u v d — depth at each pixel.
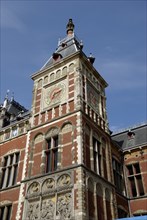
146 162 24.86
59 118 20.70
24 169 20.14
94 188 17.73
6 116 29.16
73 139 18.75
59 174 17.67
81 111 19.94
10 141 23.88
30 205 17.80
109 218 18.39
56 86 23.34
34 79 25.86
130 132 29.17
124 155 26.69
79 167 17.02
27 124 23.50
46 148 20.14
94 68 25.20
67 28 31.48
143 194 23.84
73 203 15.87
